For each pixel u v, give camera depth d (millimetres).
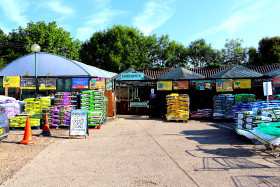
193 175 4250
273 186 3670
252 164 4895
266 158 5363
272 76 13281
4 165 4969
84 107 11523
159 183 3879
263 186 3680
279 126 5895
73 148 6562
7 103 10797
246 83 13688
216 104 13062
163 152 6020
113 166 4867
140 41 44344
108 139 7898
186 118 12727
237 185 3736
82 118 8297
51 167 4824
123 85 25141
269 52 43656
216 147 6586
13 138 8000
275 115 6168
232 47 52312
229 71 15320
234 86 13797
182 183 3863
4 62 38656
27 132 7332
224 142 7285
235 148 6441
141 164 4984
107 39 42188
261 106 8484
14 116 10320
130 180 4043
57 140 7734
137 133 9109
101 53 40812
